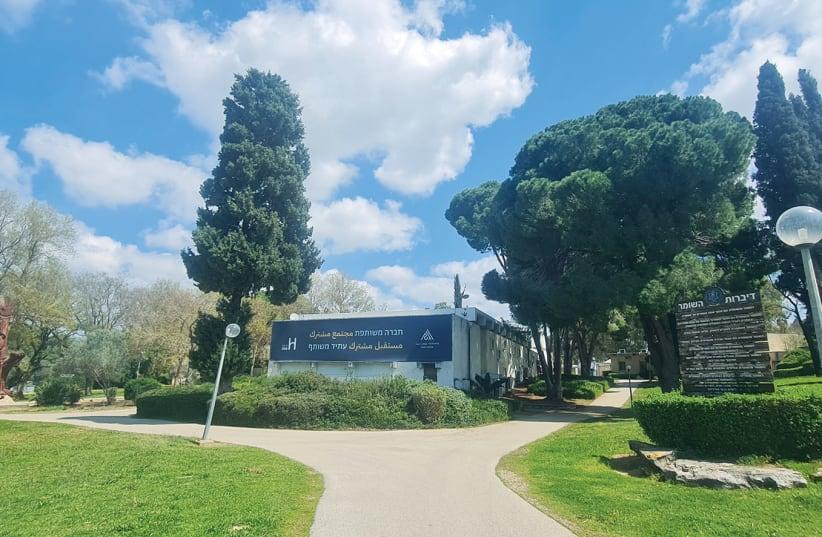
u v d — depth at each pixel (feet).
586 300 71.97
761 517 20.45
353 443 47.96
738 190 75.77
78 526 19.90
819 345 22.24
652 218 66.69
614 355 265.54
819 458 26.45
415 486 27.94
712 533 18.70
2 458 40.04
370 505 23.59
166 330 143.02
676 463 27.91
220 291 76.07
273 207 80.07
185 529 19.20
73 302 147.84
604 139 75.00
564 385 121.60
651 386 162.81
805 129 96.43
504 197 87.51
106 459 37.47
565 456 36.22
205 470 32.35
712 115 75.05
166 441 47.11
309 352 96.22
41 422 67.36
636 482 27.40
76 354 112.98
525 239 80.28
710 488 25.26
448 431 58.65
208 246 73.00
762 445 27.53
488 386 90.63
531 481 28.45
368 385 67.10
